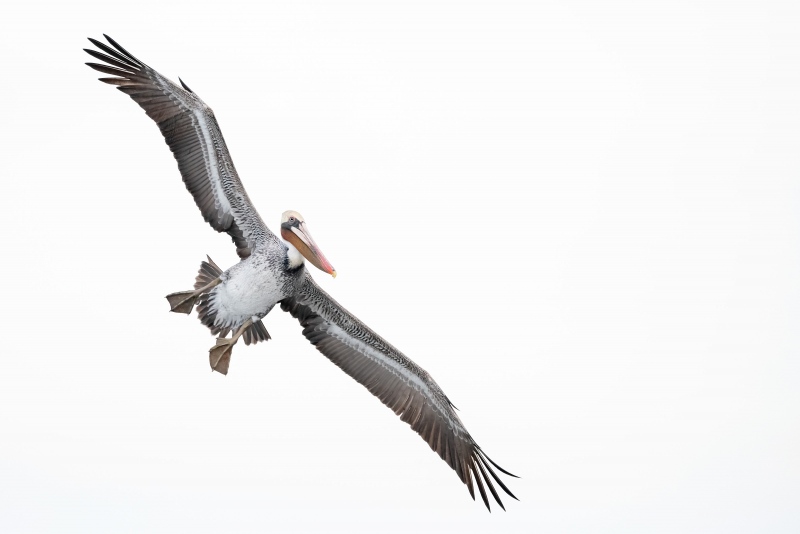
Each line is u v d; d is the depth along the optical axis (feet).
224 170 46.24
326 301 49.16
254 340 47.83
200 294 45.34
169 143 45.75
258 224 46.62
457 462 49.01
